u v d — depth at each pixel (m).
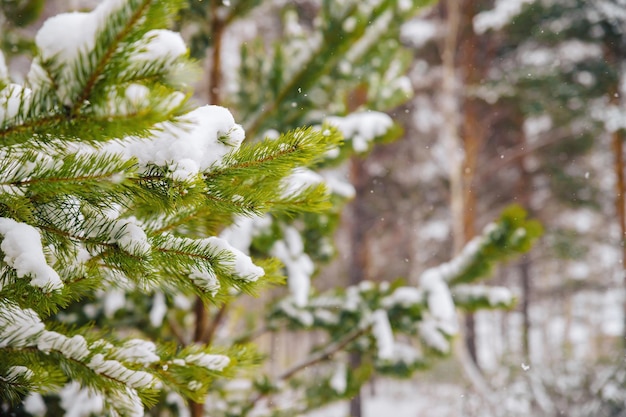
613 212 14.64
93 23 0.77
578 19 10.55
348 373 3.78
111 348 1.24
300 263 3.36
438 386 10.41
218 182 1.03
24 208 0.93
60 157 0.95
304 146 1.03
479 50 12.80
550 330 21.36
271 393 3.70
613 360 9.92
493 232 3.41
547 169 14.04
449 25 11.44
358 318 3.62
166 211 1.02
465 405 9.47
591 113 10.79
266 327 3.81
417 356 3.70
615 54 11.05
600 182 14.34
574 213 16.28
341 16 3.24
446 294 3.42
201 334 3.43
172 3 0.75
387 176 14.68
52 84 0.77
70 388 2.40
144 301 3.24
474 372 10.09
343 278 16.36
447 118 11.48
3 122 0.80
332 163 3.40
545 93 11.08
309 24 8.24
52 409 2.38
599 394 9.16
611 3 10.25
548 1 10.59
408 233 17.64
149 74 0.80
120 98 0.77
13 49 2.92
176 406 3.12
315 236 3.74
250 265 1.13
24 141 0.82
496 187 15.55
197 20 3.29
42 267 0.91
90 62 0.75
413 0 3.40
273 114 3.37
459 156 12.22
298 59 3.36
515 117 13.95
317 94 3.44
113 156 0.90
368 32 3.48
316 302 3.80
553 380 9.54
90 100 0.77
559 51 11.58
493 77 12.51
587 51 11.36
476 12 11.96
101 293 2.88
